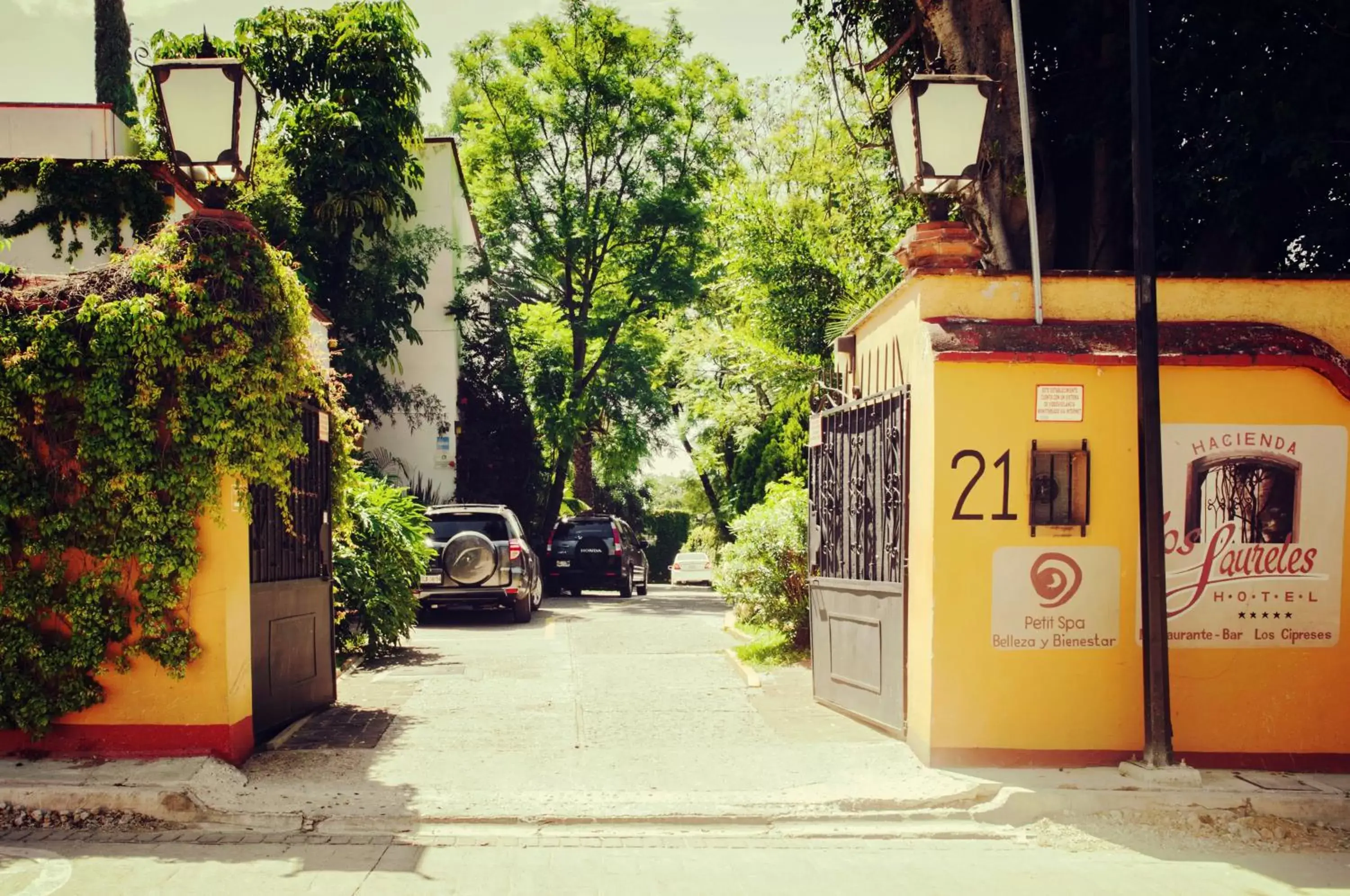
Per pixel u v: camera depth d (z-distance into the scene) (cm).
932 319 730
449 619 1697
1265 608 723
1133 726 710
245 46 2075
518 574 1611
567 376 2869
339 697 944
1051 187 1077
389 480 2227
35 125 1494
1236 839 609
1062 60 1116
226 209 700
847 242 1911
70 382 641
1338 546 727
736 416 2289
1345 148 917
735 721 848
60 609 655
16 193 1405
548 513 2914
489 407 2639
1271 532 725
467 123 3044
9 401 638
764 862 558
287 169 2009
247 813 608
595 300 3006
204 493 654
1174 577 720
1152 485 675
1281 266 1031
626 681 1030
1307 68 924
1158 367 699
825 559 919
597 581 2403
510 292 2969
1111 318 743
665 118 2900
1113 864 562
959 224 748
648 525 4419
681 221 2864
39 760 655
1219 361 714
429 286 2419
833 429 905
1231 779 688
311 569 863
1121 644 712
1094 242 1066
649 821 620
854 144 1636
